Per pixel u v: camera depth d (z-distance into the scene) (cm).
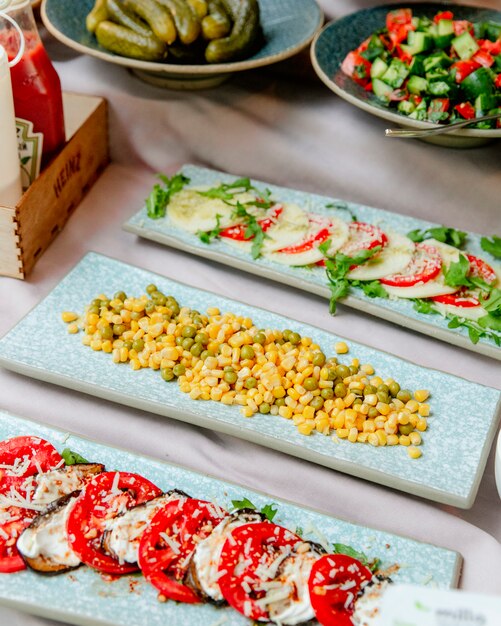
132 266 151
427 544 108
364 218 164
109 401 130
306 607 96
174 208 163
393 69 152
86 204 170
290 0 174
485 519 118
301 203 168
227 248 154
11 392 131
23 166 153
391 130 145
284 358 132
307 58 176
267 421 125
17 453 114
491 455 125
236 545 98
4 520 105
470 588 106
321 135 169
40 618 101
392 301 145
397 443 122
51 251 157
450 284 145
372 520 115
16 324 138
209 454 123
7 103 135
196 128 174
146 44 153
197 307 144
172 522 103
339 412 125
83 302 144
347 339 138
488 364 138
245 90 174
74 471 112
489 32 160
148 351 134
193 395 127
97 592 100
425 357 139
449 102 149
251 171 177
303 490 119
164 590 98
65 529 103
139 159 181
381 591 98
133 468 115
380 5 171
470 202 164
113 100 175
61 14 165
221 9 158
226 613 98
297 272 150
